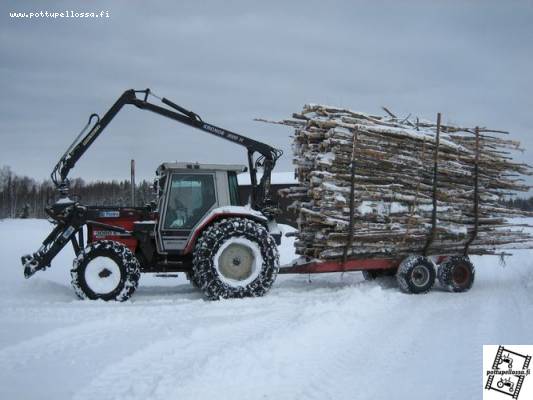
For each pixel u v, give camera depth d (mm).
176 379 3941
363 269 8430
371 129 8102
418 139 8383
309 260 8500
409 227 8281
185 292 8266
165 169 7996
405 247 8406
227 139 8555
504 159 8914
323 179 7941
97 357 4480
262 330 5492
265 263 7582
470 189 8703
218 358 4379
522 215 8914
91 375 4047
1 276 9844
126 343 4906
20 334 5199
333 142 7953
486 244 8820
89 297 7168
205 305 6836
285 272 8242
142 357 4500
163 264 7980
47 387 3818
